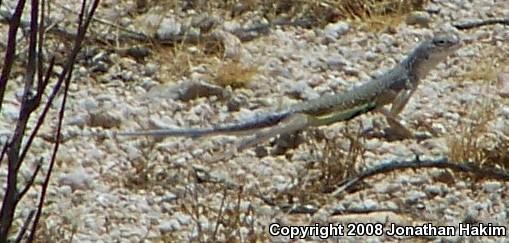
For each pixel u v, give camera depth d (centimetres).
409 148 2477
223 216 2230
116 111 2566
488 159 2431
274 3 2992
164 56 2781
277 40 2889
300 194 2311
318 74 2766
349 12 2988
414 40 2927
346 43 2897
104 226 2212
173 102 2620
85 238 2172
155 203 2288
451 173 2392
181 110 2602
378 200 2319
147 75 2720
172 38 2848
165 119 2566
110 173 2367
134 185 2338
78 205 2267
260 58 2806
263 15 2969
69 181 2319
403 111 2597
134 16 2914
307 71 2772
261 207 2270
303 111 2427
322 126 2484
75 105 2561
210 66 2759
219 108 2617
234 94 2658
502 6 3077
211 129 2370
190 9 2955
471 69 2784
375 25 2955
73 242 2156
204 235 2180
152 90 2655
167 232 2212
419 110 2612
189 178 2355
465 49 2873
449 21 3005
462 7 3058
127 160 2405
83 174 2341
